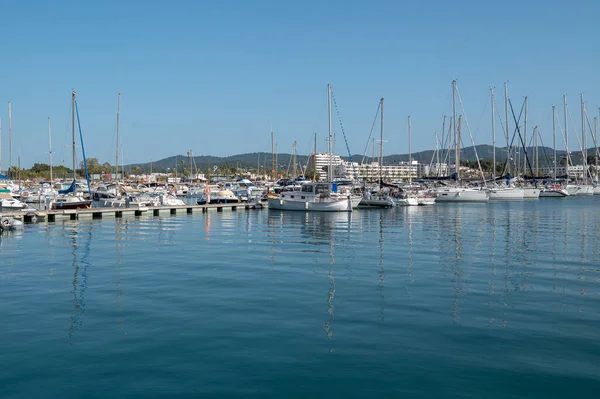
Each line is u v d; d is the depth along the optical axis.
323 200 59.59
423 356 11.79
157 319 14.62
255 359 11.62
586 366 11.24
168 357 11.77
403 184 83.56
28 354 11.99
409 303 16.20
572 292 17.64
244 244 30.50
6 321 14.51
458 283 19.09
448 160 94.38
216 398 9.85
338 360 11.55
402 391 10.11
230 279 20.03
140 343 12.66
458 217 50.78
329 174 65.31
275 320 14.47
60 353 12.04
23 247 29.27
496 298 16.83
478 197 77.81
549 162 115.88
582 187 99.19
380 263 23.48
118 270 22.06
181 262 24.05
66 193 61.75
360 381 10.52
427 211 60.19
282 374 10.85
